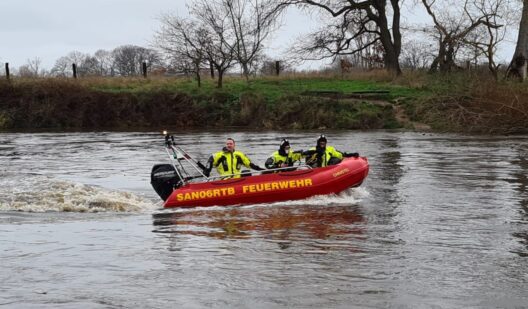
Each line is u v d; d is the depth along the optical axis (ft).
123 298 25.00
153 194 48.98
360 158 47.88
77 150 84.07
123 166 67.15
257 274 27.71
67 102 128.16
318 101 120.16
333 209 41.83
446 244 32.65
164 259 30.09
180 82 145.28
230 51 139.95
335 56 150.92
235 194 43.04
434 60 138.31
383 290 25.66
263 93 128.57
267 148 82.17
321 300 24.61
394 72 145.28
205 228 36.52
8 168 65.62
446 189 49.49
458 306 23.94
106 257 30.48
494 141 88.63
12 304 24.44
